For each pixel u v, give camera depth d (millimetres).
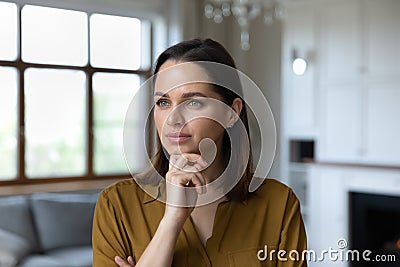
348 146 4887
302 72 5184
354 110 4840
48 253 4070
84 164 4895
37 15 4586
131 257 958
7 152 4516
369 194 4582
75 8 4754
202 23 5582
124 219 984
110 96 5004
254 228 1024
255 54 5711
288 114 5344
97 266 971
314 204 4977
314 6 5094
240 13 4117
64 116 4762
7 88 4480
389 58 4617
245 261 996
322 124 5074
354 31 4832
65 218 4242
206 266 978
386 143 4637
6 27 4445
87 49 4855
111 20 5000
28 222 4102
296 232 1053
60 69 4715
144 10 5145
